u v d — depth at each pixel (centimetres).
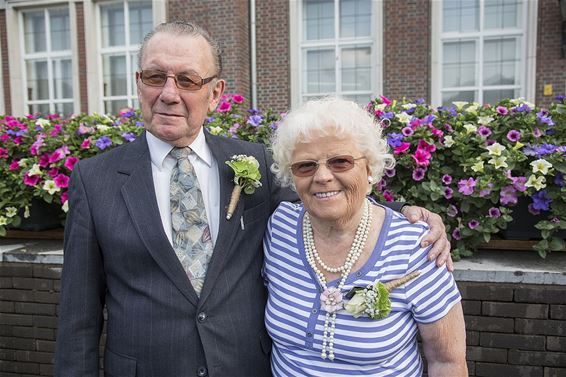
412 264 125
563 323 200
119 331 133
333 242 132
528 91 867
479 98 919
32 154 277
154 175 141
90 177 138
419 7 884
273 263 140
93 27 1027
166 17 953
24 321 253
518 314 205
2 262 255
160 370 130
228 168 148
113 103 1056
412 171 236
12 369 255
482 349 209
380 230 131
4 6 1048
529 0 856
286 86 946
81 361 134
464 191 221
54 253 250
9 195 275
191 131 138
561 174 217
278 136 133
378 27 907
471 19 911
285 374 132
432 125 240
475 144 236
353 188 125
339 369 125
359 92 966
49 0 1033
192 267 135
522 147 230
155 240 132
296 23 941
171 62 131
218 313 134
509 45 903
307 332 127
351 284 126
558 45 844
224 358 132
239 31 916
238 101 310
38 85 1088
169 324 130
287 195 159
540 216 229
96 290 138
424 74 893
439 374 127
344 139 123
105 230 133
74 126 283
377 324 122
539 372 204
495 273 207
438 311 123
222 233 138
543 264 216
